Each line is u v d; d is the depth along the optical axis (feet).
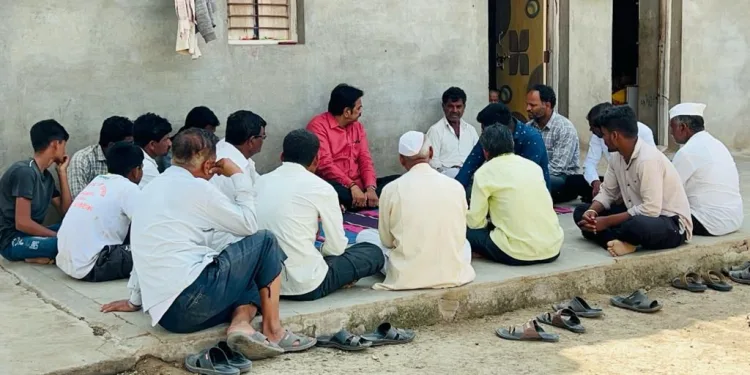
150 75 23.73
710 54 38.40
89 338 14.23
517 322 16.88
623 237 19.61
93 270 17.58
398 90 28.04
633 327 16.62
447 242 16.65
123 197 17.79
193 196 13.97
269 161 25.95
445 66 28.89
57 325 14.92
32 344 13.96
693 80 38.17
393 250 16.94
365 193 25.53
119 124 20.90
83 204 17.85
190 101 24.40
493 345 15.42
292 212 15.69
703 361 14.64
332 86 26.76
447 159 27.14
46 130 19.36
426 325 16.53
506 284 17.48
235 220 14.08
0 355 13.46
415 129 28.50
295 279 15.71
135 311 15.51
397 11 27.73
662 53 38.04
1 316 15.49
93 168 21.31
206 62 24.54
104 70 23.08
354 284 17.08
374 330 15.93
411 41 28.12
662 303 18.42
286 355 14.56
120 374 13.46
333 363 14.26
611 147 19.66
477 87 29.66
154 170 20.11
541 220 18.38
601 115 19.67
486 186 18.42
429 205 16.53
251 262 14.16
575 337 15.94
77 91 22.79
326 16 26.45
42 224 20.84
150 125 20.66
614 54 44.11
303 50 26.14
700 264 20.36
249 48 25.25
